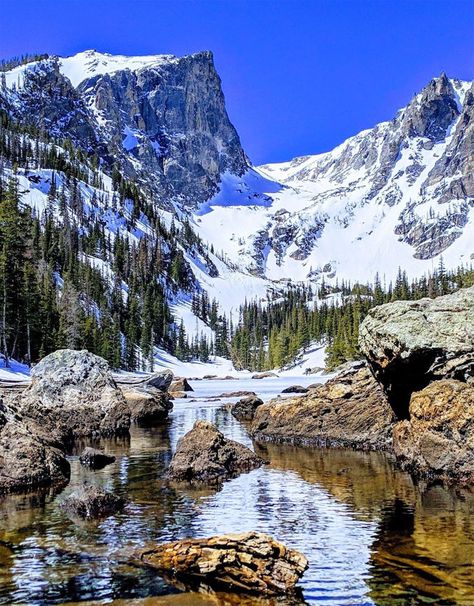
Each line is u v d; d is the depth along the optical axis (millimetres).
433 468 21750
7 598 10906
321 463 25969
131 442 33781
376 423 30641
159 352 182250
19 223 96188
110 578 11891
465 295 24156
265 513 16922
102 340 123938
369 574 11852
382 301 167500
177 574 12109
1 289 84812
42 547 13852
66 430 35688
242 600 10844
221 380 148375
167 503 18344
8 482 20469
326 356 175750
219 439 24797
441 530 14805
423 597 10648
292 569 11750
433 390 22250
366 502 18172
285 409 34500
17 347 90062
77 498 17438
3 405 24219
